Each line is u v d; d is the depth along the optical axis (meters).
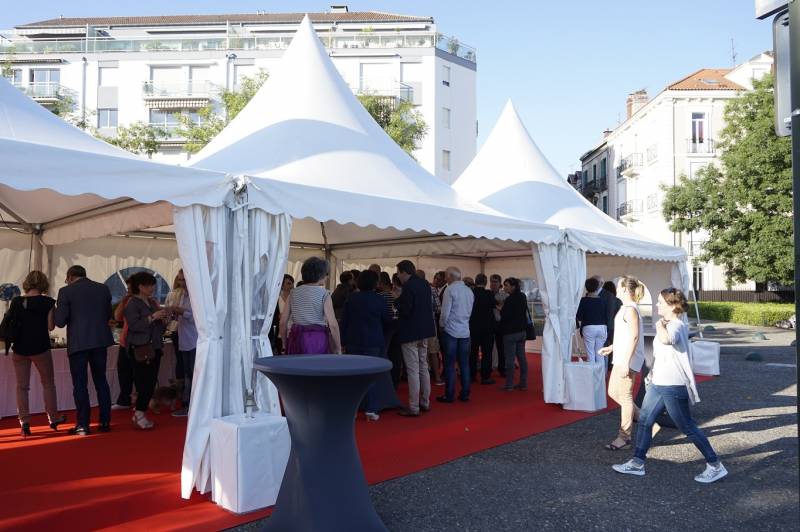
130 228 5.89
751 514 3.96
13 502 3.96
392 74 35.84
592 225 8.86
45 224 7.49
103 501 3.99
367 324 6.37
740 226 21.77
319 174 5.60
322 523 3.20
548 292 7.45
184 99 35.84
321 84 6.76
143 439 5.66
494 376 10.21
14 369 6.38
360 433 5.94
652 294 11.08
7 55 34.44
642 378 6.19
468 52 37.88
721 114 31.38
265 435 3.95
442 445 5.57
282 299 8.35
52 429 6.04
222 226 4.45
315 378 3.16
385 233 10.00
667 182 31.56
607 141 40.53
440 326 7.77
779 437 5.95
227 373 4.43
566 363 7.37
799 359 2.03
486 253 13.12
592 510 4.02
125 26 44.03
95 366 5.93
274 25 43.84
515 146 9.91
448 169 36.84
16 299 5.76
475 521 3.81
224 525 3.63
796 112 2.07
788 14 2.13
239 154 5.52
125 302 6.85
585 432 6.22
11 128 4.14
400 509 3.99
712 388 8.95
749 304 24.91
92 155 3.81
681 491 4.39
